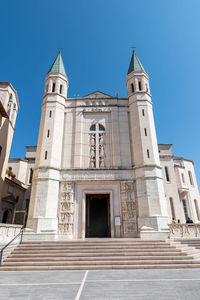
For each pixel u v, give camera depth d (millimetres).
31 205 19953
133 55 29547
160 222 18797
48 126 23656
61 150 23688
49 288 7348
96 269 10719
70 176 22047
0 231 13383
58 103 25391
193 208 33625
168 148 33469
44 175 20984
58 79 26734
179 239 15555
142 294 6555
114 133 24719
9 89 23453
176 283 7777
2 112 20938
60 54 29625
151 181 20688
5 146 22859
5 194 23906
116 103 26719
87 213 22125
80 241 14008
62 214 20516
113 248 13164
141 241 14016
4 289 7250
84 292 6828
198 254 12617
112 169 22219
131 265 10953
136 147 23250
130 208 20672
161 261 11266
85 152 24188
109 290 7016
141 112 24578
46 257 12016
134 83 26688
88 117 26188
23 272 10164
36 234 17906
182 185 33312
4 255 11711
